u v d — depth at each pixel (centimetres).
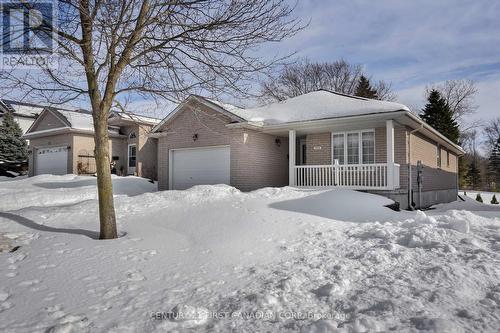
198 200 960
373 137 1272
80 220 738
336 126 1257
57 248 514
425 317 282
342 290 363
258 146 1409
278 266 456
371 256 475
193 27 597
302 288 376
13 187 1404
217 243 559
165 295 355
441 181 1814
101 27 566
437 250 484
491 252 463
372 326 272
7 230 622
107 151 608
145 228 673
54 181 1603
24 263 448
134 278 402
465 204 1559
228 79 664
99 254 488
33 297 344
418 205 1308
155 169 2084
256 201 899
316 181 1291
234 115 1330
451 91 4072
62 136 2061
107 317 302
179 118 1528
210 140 1423
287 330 279
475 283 365
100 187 592
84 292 359
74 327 280
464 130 4075
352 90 3488
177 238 593
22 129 2939
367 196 1011
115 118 1822
